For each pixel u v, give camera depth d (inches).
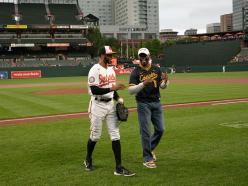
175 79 1700.3
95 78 267.0
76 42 2947.8
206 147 333.4
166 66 2896.2
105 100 271.1
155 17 6973.4
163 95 894.4
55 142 376.2
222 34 2938.0
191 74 2274.9
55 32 2997.0
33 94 1048.8
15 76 2363.4
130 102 758.5
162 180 245.1
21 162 298.8
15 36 2896.2
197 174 255.6
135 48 4416.8
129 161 296.7
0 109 697.6
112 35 5802.2
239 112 559.8
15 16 2923.2
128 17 6870.1
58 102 800.3
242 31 2783.0
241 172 257.1
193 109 611.2
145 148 280.1
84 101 810.2
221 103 690.8
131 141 368.5
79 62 2797.7
